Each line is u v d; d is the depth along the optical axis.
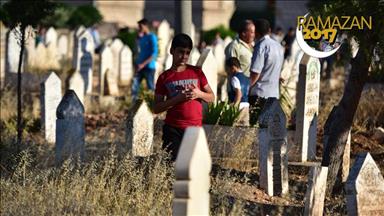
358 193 7.89
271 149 9.88
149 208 8.89
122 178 9.69
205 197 6.26
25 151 10.59
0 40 20.80
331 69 21.38
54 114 14.54
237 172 10.39
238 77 12.37
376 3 8.70
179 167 6.11
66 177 9.91
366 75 9.72
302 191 10.12
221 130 11.14
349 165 10.68
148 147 11.11
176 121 9.55
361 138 12.55
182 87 9.45
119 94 20.53
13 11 13.12
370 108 13.52
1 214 9.02
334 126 9.97
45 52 25.05
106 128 15.19
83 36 23.56
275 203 9.50
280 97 13.88
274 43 11.98
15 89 18.67
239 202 8.78
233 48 12.91
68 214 8.84
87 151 11.70
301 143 11.49
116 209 9.01
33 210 8.92
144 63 18.03
